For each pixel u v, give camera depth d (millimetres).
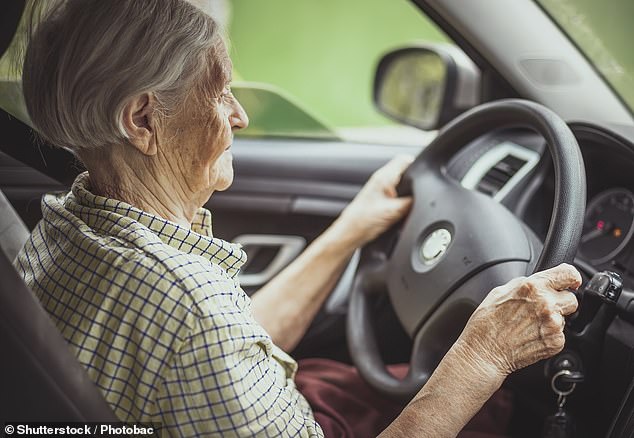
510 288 1256
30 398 981
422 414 1231
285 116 2219
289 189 2143
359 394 1717
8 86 1405
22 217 1770
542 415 1554
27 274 1215
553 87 1823
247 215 2125
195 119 1193
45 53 1135
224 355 1081
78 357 1085
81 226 1167
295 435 1187
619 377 1377
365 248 1822
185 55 1143
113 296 1091
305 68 7305
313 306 1799
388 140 2293
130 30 1111
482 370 1231
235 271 1213
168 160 1203
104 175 1202
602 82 1826
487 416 1659
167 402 1080
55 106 1138
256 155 2131
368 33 7375
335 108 7188
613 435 1317
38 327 974
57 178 1554
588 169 1646
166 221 1167
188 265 1111
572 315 1353
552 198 1661
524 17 1874
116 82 1111
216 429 1095
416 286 1580
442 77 2053
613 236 1560
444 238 1571
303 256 1815
